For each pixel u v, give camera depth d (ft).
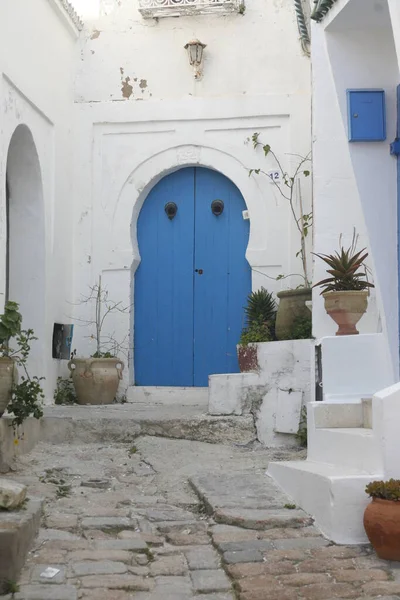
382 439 18.88
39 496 21.42
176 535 19.25
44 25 33.81
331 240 29.09
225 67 37.60
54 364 35.22
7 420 24.39
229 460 26.68
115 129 38.09
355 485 18.62
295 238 36.52
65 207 36.88
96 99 38.19
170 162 37.78
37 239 33.91
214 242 37.93
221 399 29.96
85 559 17.48
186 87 37.81
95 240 37.91
